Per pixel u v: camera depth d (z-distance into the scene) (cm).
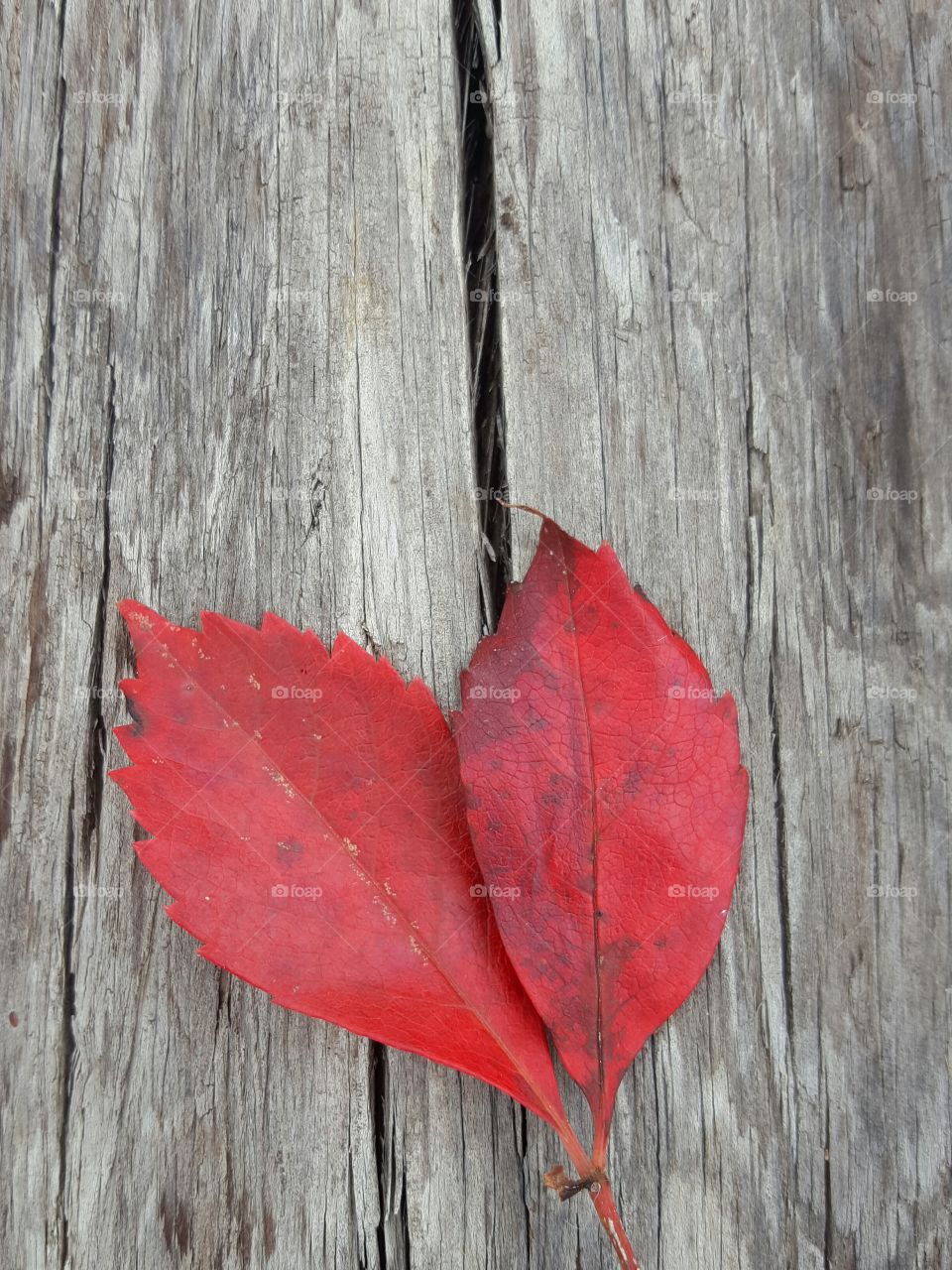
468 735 15
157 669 15
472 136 18
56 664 17
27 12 18
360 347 17
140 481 17
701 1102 16
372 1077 16
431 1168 16
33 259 17
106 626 17
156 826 15
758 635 17
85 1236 16
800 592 17
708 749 15
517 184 18
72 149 18
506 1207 16
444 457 17
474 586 17
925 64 18
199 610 17
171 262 17
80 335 17
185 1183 16
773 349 17
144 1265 16
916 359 17
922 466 17
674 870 15
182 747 15
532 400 17
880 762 17
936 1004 16
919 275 17
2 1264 16
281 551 17
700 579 17
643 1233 16
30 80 18
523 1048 15
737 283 18
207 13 18
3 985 16
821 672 17
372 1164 16
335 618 17
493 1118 16
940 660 17
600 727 15
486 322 17
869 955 16
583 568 15
